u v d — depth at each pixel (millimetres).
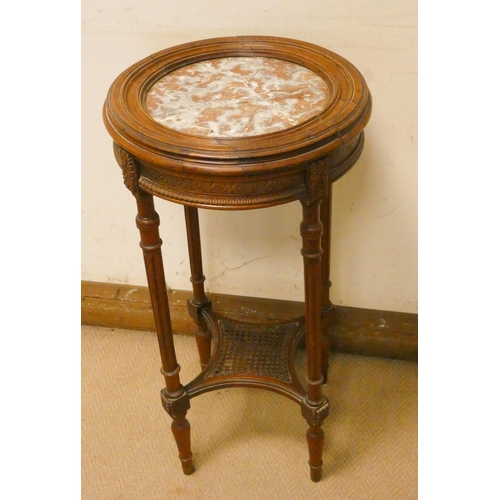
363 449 1469
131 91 1154
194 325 1763
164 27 1440
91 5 1427
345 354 1709
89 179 1653
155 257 1197
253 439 1511
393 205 1546
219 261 1713
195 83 1204
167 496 1397
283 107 1104
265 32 1416
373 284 1674
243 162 970
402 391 1600
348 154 1118
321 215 1385
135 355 1738
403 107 1421
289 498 1378
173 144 991
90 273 1822
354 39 1376
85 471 1452
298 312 1698
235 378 1403
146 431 1539
